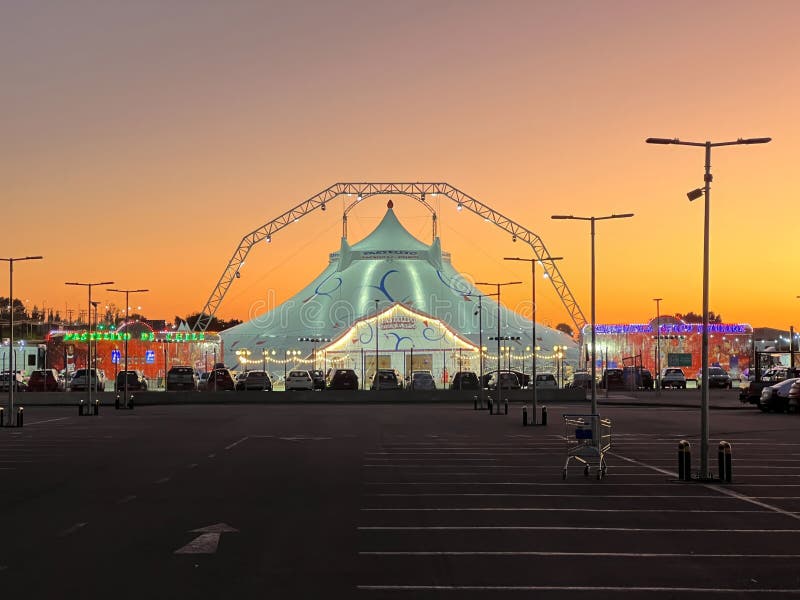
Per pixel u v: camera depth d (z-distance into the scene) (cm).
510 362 11206
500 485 2380
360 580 1300
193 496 2175
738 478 2531
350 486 2359
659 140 2661
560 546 1555
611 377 10125
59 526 1753
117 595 1207
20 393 7700
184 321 14075
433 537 1636
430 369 10688
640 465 2884
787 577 1330
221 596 1202
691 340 12162
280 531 1695
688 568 1388
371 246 13912
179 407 7319
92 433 4412
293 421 5366
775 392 6075
